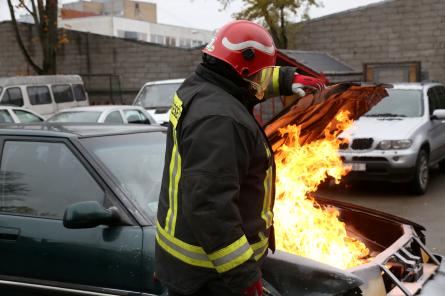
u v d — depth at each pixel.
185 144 2.15
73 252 3.12
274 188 2.42
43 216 3.34
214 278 2.24
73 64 24.88
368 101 3.44
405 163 8.96
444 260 3.57
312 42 21.33
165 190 2.37
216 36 2.35
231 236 2.08
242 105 2.26
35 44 25.12
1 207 3.50
